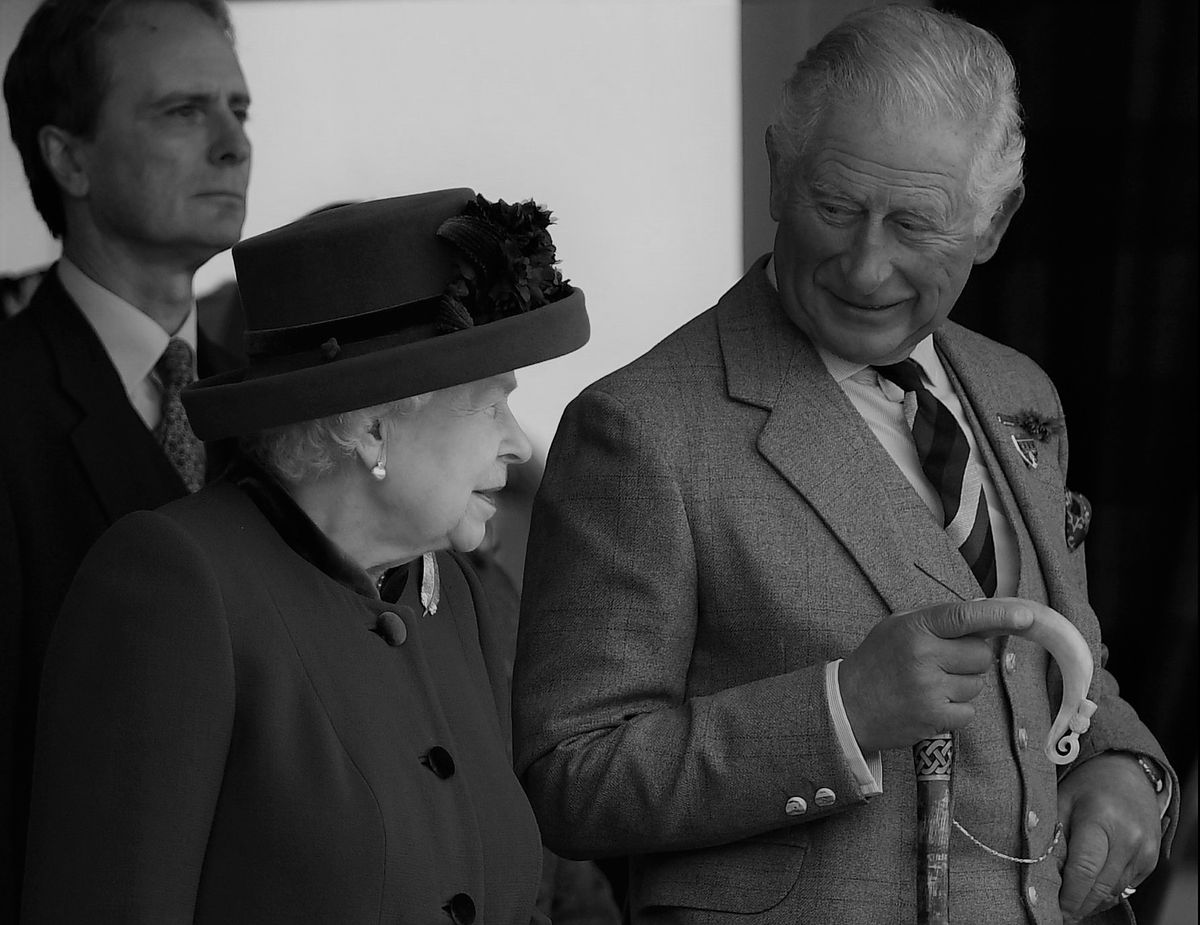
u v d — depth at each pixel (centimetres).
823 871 805
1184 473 1341
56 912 604
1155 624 1349
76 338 988
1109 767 937
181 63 1001
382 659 689
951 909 810
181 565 637
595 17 1561
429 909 659
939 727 766
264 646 645
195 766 620
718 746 792
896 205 780
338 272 671
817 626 810
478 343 656
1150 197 1324
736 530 819
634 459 829
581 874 1112
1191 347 1333
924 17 815
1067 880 888
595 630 825
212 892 633
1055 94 1331
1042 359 1358
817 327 836
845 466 834
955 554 836
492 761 741
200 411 667
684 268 1554
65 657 632
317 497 686
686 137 1538
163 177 996
